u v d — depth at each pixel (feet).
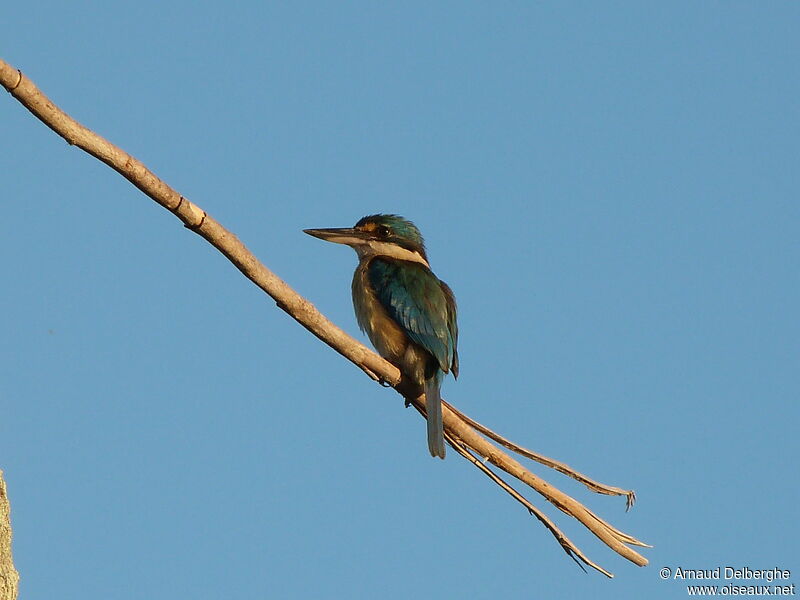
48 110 26.58
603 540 38.34
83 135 27.35
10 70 25.70
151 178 28.78
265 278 32.58
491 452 38.86
